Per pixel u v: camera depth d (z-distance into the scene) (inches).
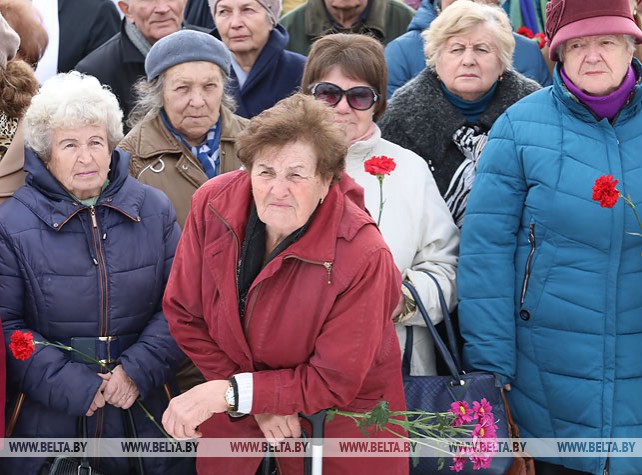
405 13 201.8
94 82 122.6
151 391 124.6
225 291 102.0
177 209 142.7
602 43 129.6
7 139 129.0
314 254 98.3
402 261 137.3
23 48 151.0
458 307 139.3
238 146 98.0
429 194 141.2
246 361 105.0
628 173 130.5
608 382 131.5
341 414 104.0
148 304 123.7
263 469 111.0
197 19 214.7
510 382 138.5
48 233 119.3
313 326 100.9
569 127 133.3
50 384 117.2
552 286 133.2
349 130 136.6
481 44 148.0
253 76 177.8
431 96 151.6
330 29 197.3
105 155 120.6
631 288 130.7
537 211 133.2
